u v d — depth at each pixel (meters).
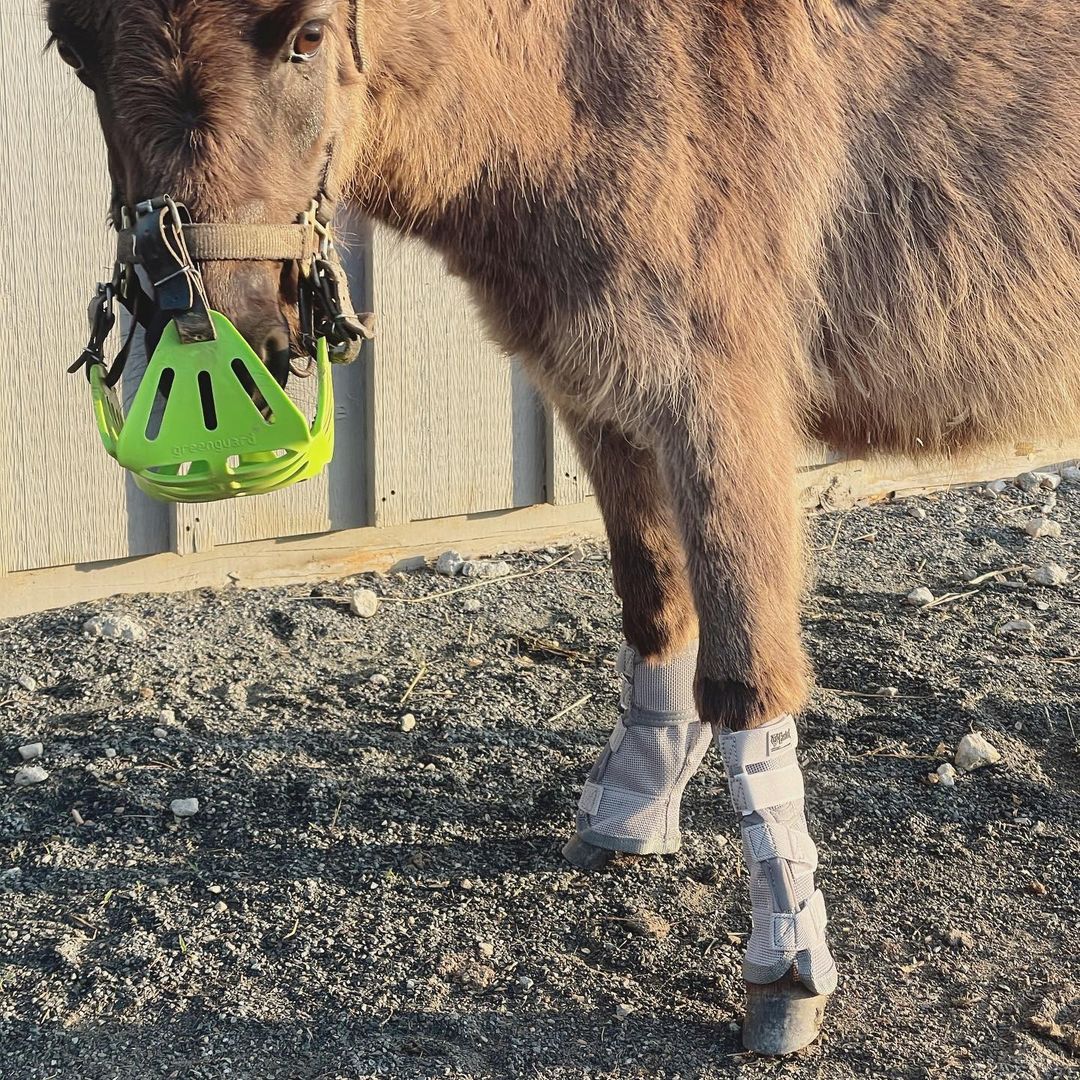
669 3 2.48
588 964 2.59
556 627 4.08
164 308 1.98
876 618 4.10
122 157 2.02
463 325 4.43
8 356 3.78
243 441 2.03
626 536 2.88
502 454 4.62
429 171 2.46
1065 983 2.54
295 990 2.48
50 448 3.89
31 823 2.98
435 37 2.36
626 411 2.51
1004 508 5.14
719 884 2.86
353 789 3.14
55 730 3.36
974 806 3.12
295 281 2.14
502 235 2.51
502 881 2.84
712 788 3.25
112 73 1.94
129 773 3.17
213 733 3.35
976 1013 2.46
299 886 2.78
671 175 2.42
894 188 2.71
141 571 4.14
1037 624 4.09
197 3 1.90
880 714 3.52
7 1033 2.36
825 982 2.38
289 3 1.94
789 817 2.43
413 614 4.13
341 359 2.24
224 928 2.65
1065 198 2.85
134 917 2.67
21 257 3.76
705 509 2.41
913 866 2.90
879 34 2.71
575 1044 2.38
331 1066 2.30
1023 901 2.79
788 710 2.43
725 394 2.43
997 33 2.80
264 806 3.06
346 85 2.20
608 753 2.98
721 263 2.45
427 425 4.44
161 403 2.05
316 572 4.40
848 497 5.20
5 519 3.86
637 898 2.79
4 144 3.69
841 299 2.73
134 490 4.05
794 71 2.57
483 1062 2.32
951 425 2.94
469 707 3.54
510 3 2.39
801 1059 2.36
